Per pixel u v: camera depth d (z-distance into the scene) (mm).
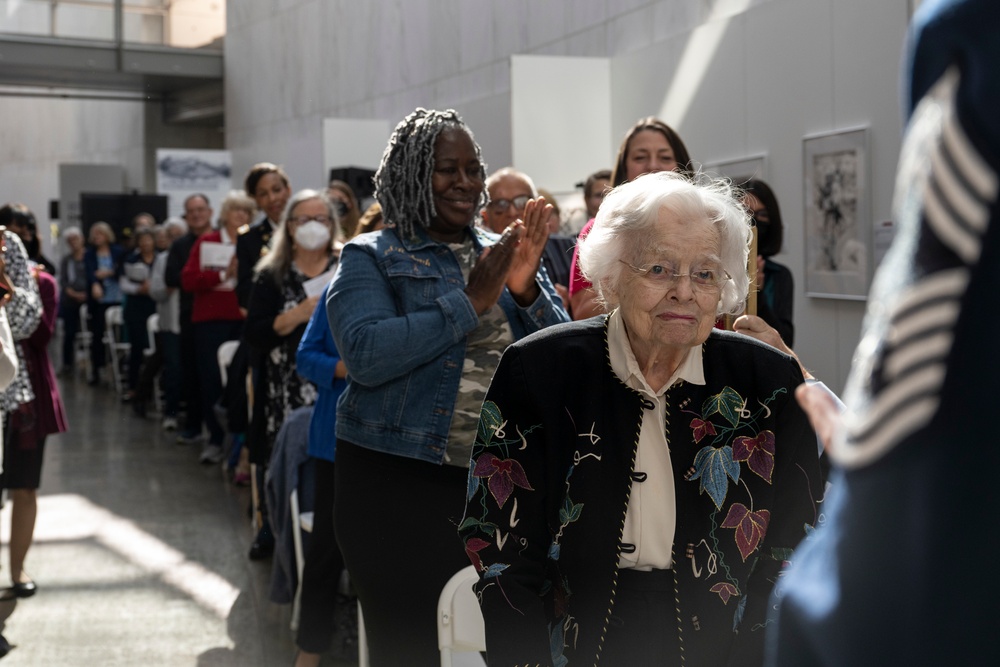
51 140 22797
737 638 1687
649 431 1747
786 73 6113
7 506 6805
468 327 2516
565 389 1758
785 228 6199
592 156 7699
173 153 14945
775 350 1774
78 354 14461
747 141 6500
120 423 10172
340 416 2693
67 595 4957
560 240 4430
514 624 1683
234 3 15898
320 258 4727
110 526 6254
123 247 14180
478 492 1766
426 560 2594
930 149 619
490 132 9625
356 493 2648
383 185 2715
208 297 7969
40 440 4883
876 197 5461
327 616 3596
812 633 685
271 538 5520
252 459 4941
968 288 601
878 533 638
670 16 7426
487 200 2811
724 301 1794
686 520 1700
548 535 1766
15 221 5578
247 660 4102
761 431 1732
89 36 15914
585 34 8500
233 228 7938
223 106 17484
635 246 1714
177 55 16312
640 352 1759
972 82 600
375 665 2676
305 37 13750
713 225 1728
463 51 10414
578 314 3074
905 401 618
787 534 1706
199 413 8977
